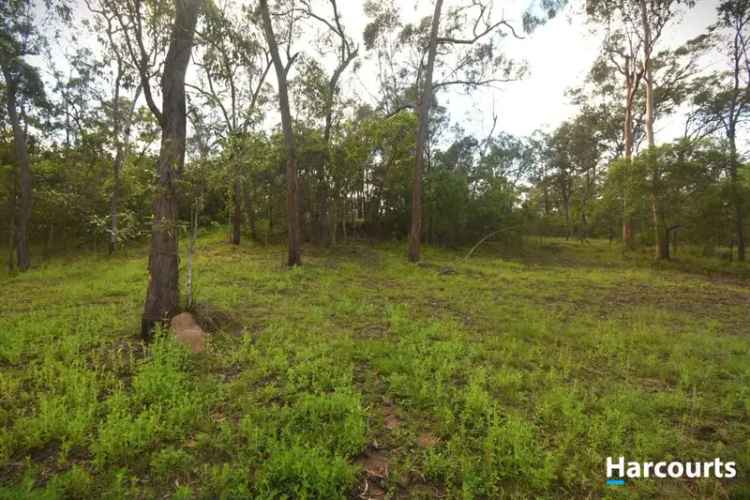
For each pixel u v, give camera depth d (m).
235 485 2.48
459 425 3.33
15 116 14.12
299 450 2.68
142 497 2.45
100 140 16.94
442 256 18.03
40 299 7.64
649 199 17.59
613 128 30.83
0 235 19.22
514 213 23.42
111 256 15.78
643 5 21.09
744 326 7.43
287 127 12.77
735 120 20.83
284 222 20.42
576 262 18.91
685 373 4.64
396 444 3.11
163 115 5.49
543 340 5.94
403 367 4.46
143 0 5.36
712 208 16.45
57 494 2.36
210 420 3.25
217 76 7.07
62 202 16.69
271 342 5.11
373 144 18.09
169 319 5.38
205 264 12.30
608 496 2.55
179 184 5.62
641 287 11.57
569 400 3.69
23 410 3.25
